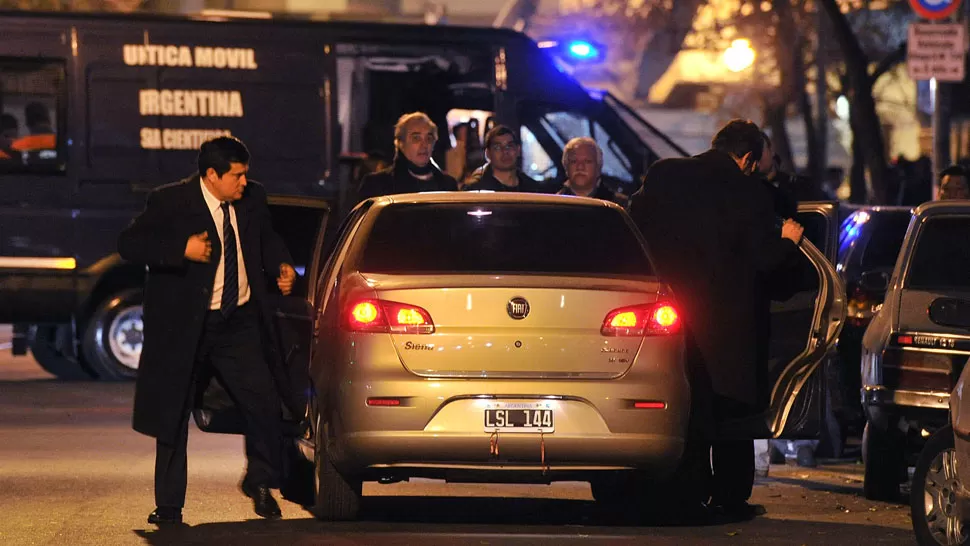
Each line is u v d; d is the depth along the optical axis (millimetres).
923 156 78188
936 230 33562
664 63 142875
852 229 41844
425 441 26656
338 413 27094
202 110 56500
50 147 55344
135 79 55969
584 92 60656
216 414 30922
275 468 29188
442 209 28812
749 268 30484
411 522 29188
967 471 24484
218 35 56594
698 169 30766
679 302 29906
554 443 26750
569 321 27094
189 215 28453
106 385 54344
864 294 39625
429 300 26984
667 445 27219
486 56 59938
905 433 32875
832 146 149125
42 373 60094
